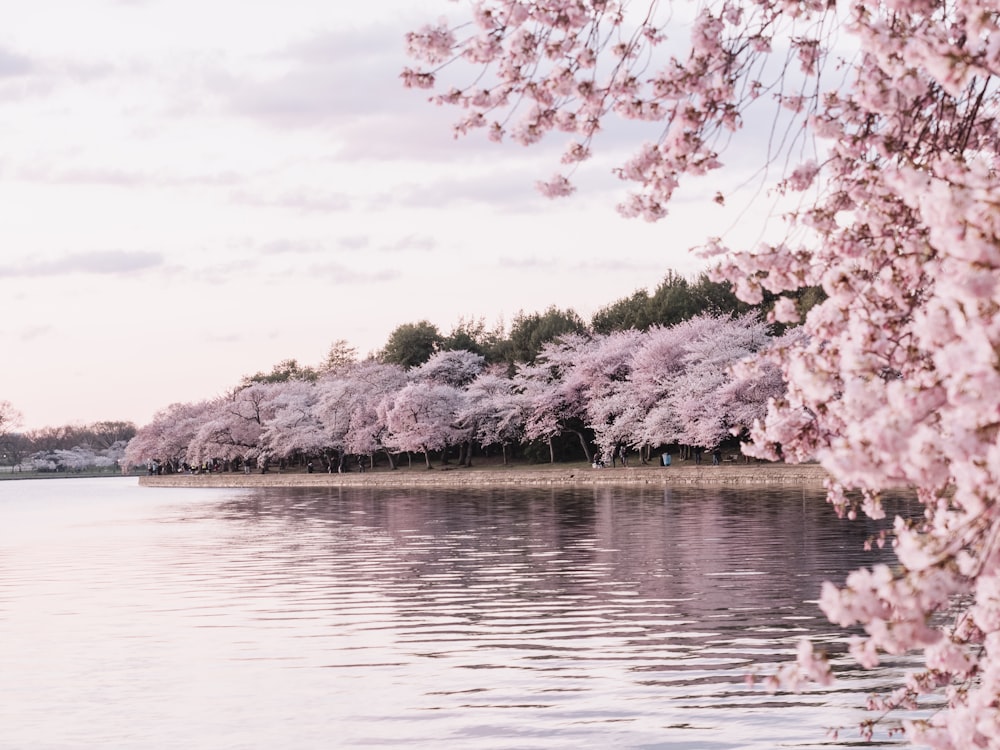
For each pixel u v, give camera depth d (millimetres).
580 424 94188
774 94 7055
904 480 4418
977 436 3998
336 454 121688
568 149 7328
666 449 88062
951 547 4172
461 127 7398
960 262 4090
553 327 104250
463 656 18266
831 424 6246
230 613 23422
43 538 45406
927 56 4559
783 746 12859
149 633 21172
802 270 6984
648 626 20344
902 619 4145
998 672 5332
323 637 20328
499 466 100125
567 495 64125
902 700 8203
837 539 32781
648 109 7105
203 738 14016
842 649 17797
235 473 128625
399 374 111750
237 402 122750
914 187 4812
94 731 14430
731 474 68812
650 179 7227
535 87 7211
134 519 58000
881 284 6027
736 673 16391
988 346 3895
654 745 13102
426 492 76500
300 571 30891
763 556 29609
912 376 5496
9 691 16625
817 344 6355
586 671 16875
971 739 5375
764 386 71312
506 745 13328
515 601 23953
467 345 117875
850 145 6953
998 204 3975
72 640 20578
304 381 131875
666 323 94000
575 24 6980
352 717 14750
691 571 27422
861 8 6566
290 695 15992
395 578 28562
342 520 51625
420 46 7105
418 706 15188
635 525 40938
